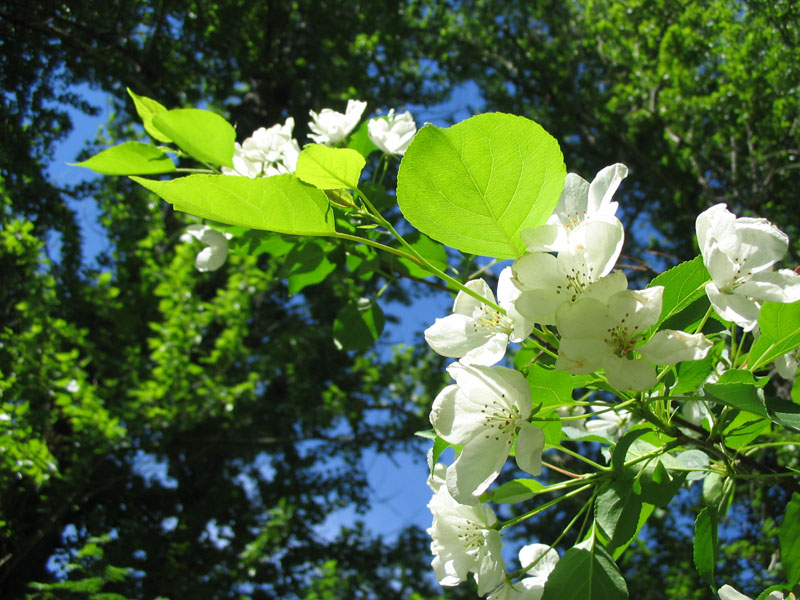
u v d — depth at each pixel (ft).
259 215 4.66
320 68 47.26
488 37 52.31
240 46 43.93
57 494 26.86
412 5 54.39
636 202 45.14
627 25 36.45
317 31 46.85
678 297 4.96
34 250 25.76
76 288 33.71
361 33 48.78
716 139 32.07
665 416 5.29
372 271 9.05
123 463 31.86
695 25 31.58
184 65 43.73
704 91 32.01
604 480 5.25
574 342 4.02
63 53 38.52
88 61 38.96
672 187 37.42
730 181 32.60
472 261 8.77
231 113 46.88
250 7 43.32
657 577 30.19
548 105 49.90
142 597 29.37
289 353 38.11
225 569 34.35
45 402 25.58
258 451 42.06
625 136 41.73
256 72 45.78
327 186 4.95
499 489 5.22
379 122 9.10
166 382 29.32
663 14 34.14
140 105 6.57
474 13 52.80
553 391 5.00
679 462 6.44
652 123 38.34
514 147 4.00
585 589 4.71
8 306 27.66
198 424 37.24
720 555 25.18
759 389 4.48
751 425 5.59
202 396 30.53
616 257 4.12
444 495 5.63
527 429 4.57
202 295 41.55
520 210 4.24
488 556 5.41
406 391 41.06
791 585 5.64
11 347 23.90
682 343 4.04
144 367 31.96
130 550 30.19
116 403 30.99
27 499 26.99
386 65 51.03
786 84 25.79
